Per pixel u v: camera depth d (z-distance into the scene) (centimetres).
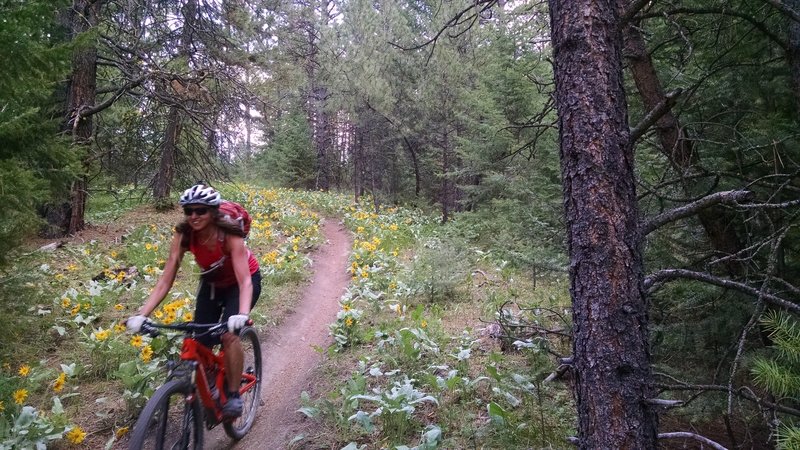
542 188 1056
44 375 488
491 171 1372
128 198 1616
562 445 392
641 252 288
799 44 382
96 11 1208
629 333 273
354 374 507
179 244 394
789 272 393
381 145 2242
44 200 534
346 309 690
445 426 428
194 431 374
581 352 285
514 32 1157
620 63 297
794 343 242
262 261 1036
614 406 270
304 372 611
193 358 379
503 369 527
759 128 440
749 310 386
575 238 288
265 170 3166
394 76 1881
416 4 2088
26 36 466
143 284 882
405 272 971
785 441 218
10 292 504
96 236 1220
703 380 403
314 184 3369
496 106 1328
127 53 1291
